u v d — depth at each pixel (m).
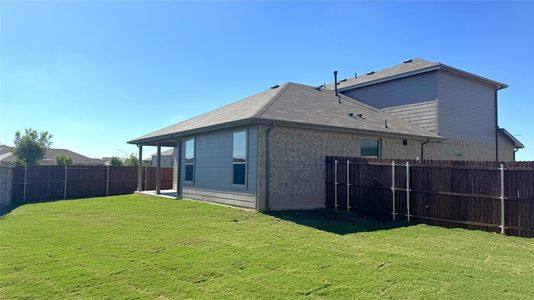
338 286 4.84
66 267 5.79
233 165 12.76
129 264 5.95
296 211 11.45
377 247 7.15
